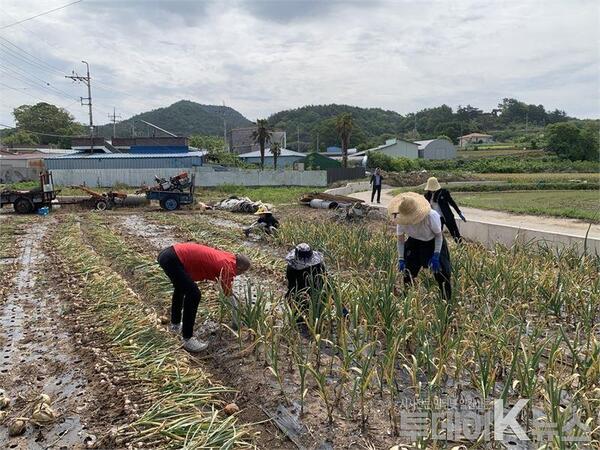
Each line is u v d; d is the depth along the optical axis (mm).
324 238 10695
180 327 6004
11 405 4484
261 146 54938
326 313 5398
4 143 78750
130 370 4910
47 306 7293
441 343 4809
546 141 73500
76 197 23031
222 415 4293
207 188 36031
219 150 60562
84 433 4031
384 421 4117
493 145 96250
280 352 5363
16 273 9430
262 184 37875
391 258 7742
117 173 36594
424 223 6188
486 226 11805
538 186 32594
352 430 4023
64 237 13023
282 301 6660
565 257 8469
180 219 17312
